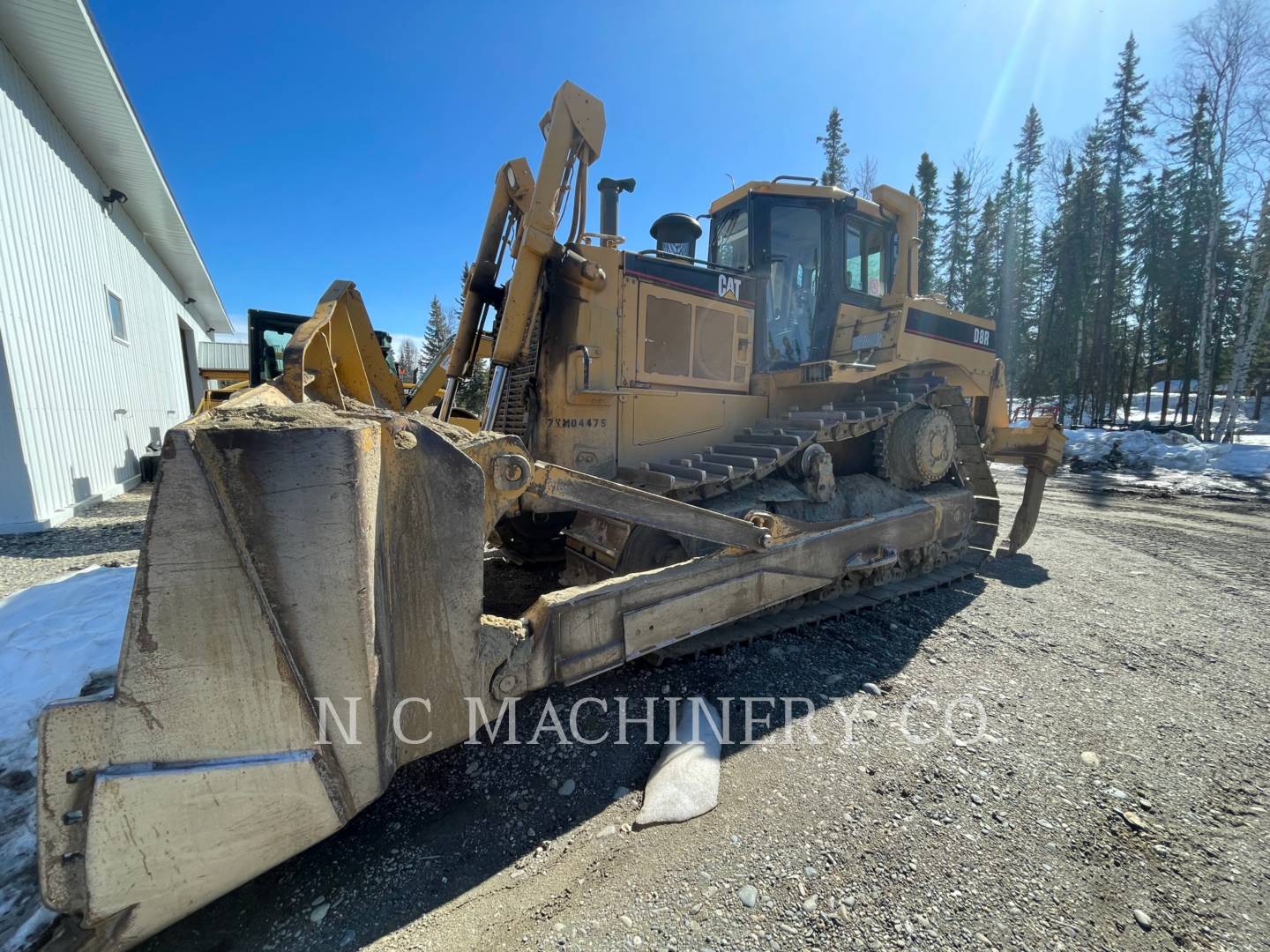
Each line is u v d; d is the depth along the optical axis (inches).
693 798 84.2
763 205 181.5
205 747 51.3
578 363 130.7
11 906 61.1
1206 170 751.1
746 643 136.1
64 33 265.0
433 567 66.2
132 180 388.5
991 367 232.2
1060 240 1035.9
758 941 62.6
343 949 61.7
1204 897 69.3
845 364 158.9
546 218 126.7
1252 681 124.9
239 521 51.0
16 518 253.4
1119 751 98.7
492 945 62.2
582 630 84.0
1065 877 71.9
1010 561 227.3
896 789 87.6
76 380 315.9
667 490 127.3
